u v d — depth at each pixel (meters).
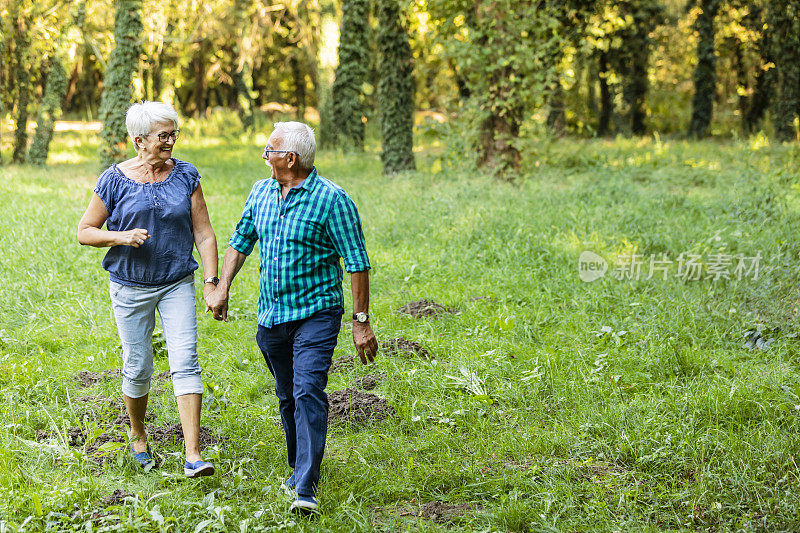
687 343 5.55
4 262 7.48
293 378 3.45
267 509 3.32
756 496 3.44
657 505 3.40
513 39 13.12
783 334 5.51
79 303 6.26
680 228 8.87
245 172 17.56
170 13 24.00
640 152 18.09
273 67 42.03
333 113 24.30
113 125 14.88
